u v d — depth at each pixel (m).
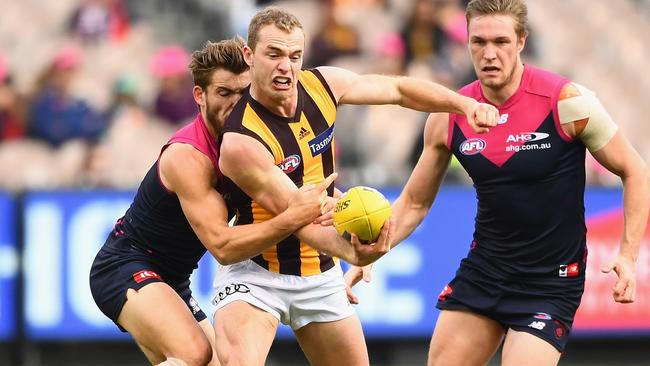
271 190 18.88
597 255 34.72
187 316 20.39
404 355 35.56
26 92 43.47
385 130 41.16
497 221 20.78
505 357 20.19
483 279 20.98
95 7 48.62
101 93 44.97
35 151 43.06
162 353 20.48
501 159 20.41
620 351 35.72
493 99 20.53
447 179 39.31
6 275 34.34
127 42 48.38
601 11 53.03
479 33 19.69
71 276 34.47
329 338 21.36
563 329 20.50
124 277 20.91
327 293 21.00
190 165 19.84
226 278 21.00
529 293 20.61
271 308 20.56
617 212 34.72
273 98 19.03
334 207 18.44
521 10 19.81
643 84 51.03
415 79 20.31
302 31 18.92
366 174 39.12
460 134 20.81
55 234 34.47
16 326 34.34
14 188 35.59
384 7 46.91
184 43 49.06
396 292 34.78
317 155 20.03
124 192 34.59
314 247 18.58
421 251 34.88
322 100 20.08
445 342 21.19
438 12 45.19
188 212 19.83
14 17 48.94
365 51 44.94
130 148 43.53
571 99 19.98
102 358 35.84
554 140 20.16
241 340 19.80
